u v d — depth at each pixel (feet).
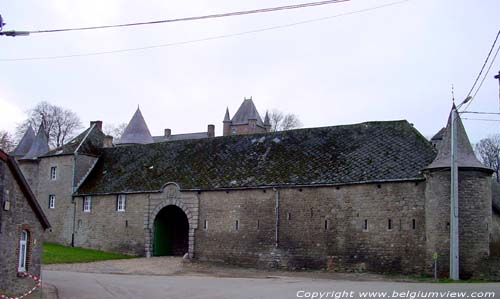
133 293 59.98
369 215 87.81
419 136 92.89
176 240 118.62
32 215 62.13
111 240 117.29
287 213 95.30
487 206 79.05
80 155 128.77
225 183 103.24
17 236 58.49
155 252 112.37
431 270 79.61
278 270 93.09
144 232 112.47
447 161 79.61
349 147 97.55
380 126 98.94
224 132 256.93
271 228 96.32
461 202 77.87
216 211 103.30
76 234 123.85
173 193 109.09
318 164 96.99
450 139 80.79
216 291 59.47
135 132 203.92
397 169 87.40
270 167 101.65
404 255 83.76
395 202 85.92
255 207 98.84
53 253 108.88
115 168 126.11
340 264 88.99
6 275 55.62
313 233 92.27
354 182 89.35
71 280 74.38
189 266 97.25
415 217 83.87
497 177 198.90
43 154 136.05
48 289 64.18
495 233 94.53
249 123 251.60
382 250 85.76
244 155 108.58
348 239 89.04
